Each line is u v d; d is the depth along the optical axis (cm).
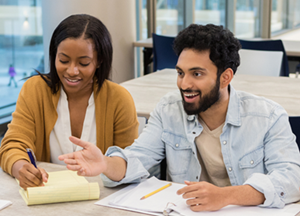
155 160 134
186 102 116
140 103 204
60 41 136
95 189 108
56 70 145
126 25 397
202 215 98
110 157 118
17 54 361
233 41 113
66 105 149
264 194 102
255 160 123
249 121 124
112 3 373
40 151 150
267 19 457
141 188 115
